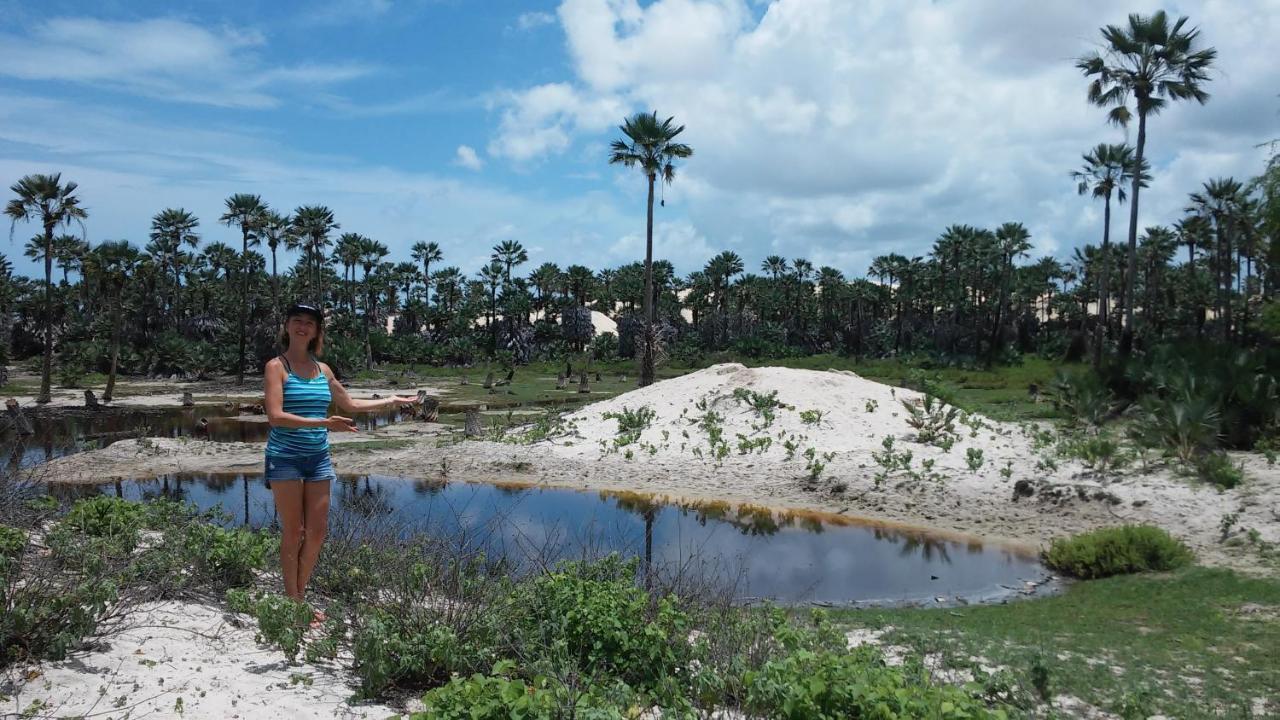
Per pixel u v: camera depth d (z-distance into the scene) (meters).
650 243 36.41
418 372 68.06
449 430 26.48
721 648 4.32
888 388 22.92
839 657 3.74
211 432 27.83
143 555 5.06
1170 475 14.78
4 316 76.31
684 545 12.15
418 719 2.87
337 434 25.36
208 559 5.22
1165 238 67.38
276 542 6.15
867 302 86.06
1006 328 75.00
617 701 3.41
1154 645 7.54
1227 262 52.50
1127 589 9.88
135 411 36.28
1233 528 12.05
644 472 18.17
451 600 4.45
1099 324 45.34
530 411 34.12
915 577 10.93
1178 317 68.69
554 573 4.73
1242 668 6.75
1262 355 19.12
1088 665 6.57
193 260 80.81
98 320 68.00
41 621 3.58
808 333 89.38
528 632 4.11
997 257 68.94
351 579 5.09
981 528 13.69
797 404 21.06
